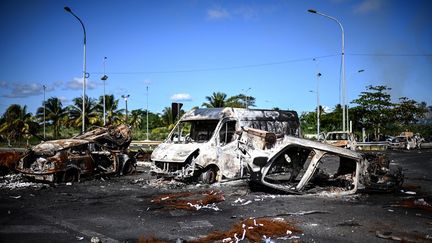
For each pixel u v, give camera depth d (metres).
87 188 11.56
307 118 65.19
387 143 34.56
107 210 8.27
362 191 10.34
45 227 6.79
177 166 11.62
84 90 23.41
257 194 10.17
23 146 49.31
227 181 11.65
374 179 10.30
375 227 6.65
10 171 14.52
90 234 6.34
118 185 12.18
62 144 12.97
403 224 6.86
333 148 10.07
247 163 11.06
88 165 13.40
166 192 10.58
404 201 9.08
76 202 9.24
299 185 10.13
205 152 11.44
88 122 58.97
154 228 6.71
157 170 11.89
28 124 59.47
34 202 9.24
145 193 10.53
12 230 6.57
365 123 46.38
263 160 10.64
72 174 12.91
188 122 13.16
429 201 9.16
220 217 7.52
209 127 12.75
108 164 14.66
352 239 5.95
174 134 12.99
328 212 7.89
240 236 6.10
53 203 9.11
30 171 12.35
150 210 8.24
